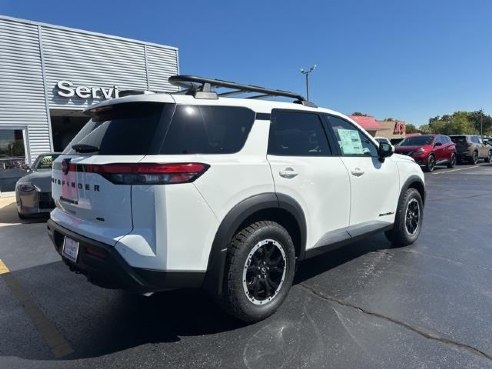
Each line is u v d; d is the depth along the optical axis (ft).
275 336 9.98
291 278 11.35
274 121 11.57
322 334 10.02
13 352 9.53
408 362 8.75
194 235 9.19
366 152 15.12
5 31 43.57
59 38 47.34
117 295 12.92
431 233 20.08
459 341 9.59
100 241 9.29
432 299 11.98
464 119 326.65
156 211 8.80
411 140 59.82
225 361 8.98
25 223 25.39
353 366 8.66
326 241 12.69
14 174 45.11
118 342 9.95
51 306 12.18
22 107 45.32
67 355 9.39
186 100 9.84
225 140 10.20
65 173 10.84
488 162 79.00
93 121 11.33
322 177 12.43
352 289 12.84
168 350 9.51
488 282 13.30
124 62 52.75
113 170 9.07
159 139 9.12
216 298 10.06
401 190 16.72
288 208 11.11
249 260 10.18
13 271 15.69
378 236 19.52
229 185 9.73
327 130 13.43
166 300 12.37
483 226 21.62
